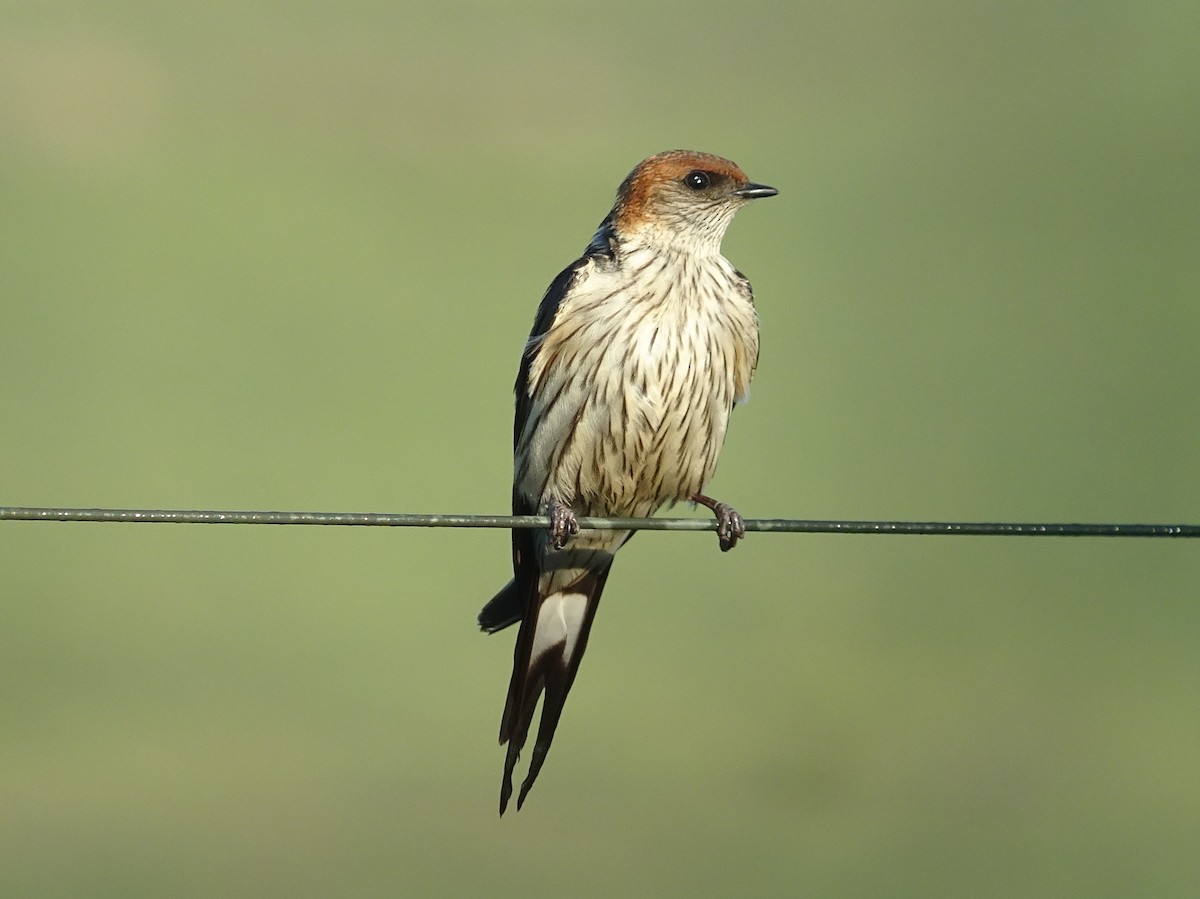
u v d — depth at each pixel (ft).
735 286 26.71
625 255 26.14
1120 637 46.73
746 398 27.12
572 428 25.98
